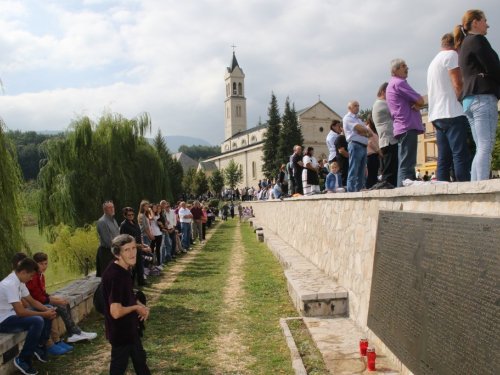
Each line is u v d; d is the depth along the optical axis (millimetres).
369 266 5586
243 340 5812
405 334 3998
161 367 5012
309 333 5621
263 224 28484
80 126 21281
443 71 4863
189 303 8078
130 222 9766
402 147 5828
